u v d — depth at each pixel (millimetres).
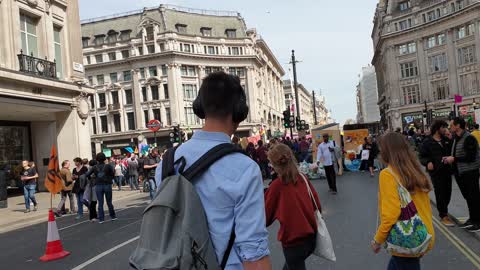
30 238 11016
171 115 68938
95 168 12602
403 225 3408
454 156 7715
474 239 7148
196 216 1674
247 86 78750
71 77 24922
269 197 4566
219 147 1821
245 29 82812
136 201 18219
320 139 23828
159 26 70875
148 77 69875
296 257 4496
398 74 67312
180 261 1589
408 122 65375
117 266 7051
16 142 24891
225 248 1713
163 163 1869
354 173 22266
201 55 72438
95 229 11219
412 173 3438
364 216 9789
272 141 15719
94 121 73000
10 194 23984
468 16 55875
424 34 63031
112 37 73125
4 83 19109
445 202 8289
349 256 6594
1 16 20016
